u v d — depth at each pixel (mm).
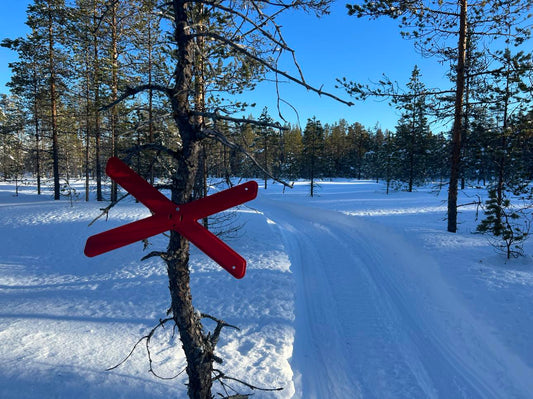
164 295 7840
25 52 20000
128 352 5195
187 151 2104
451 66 11836
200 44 4688
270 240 13094
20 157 41750
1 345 5391
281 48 1987
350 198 29422
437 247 10570
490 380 5066
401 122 33000
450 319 6707
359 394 4984
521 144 10375
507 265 8500
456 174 12383
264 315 6707
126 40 10742
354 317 7258
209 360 2342
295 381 5219
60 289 8492
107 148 20781
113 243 1622
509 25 10703
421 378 5285
